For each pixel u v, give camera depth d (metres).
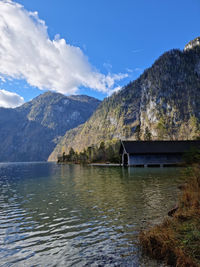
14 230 7.56
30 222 8.45
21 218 9.08
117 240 6.20
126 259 5.04
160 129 94.38
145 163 46.50
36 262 5.12
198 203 8.42
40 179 28.48
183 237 5.57
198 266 4.38
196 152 37.34
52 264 4.98
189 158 39.50
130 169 39.34
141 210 9.35
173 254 4.96
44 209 10.50
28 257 5.41
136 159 46.69
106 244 5.96
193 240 5.29
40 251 5.74
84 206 10.68
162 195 12.52
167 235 5.61
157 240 5.46
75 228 7.47
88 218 8.58
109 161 79.19
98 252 5.49
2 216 9.52
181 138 149.75
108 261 4.98
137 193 13.62
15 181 27.09
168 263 4.79
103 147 95.75
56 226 7.80
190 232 5.77
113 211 9.43
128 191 14.55
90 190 15.95
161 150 46.16
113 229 7.14
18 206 11.50
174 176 22.72
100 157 94.00
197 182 11.33
